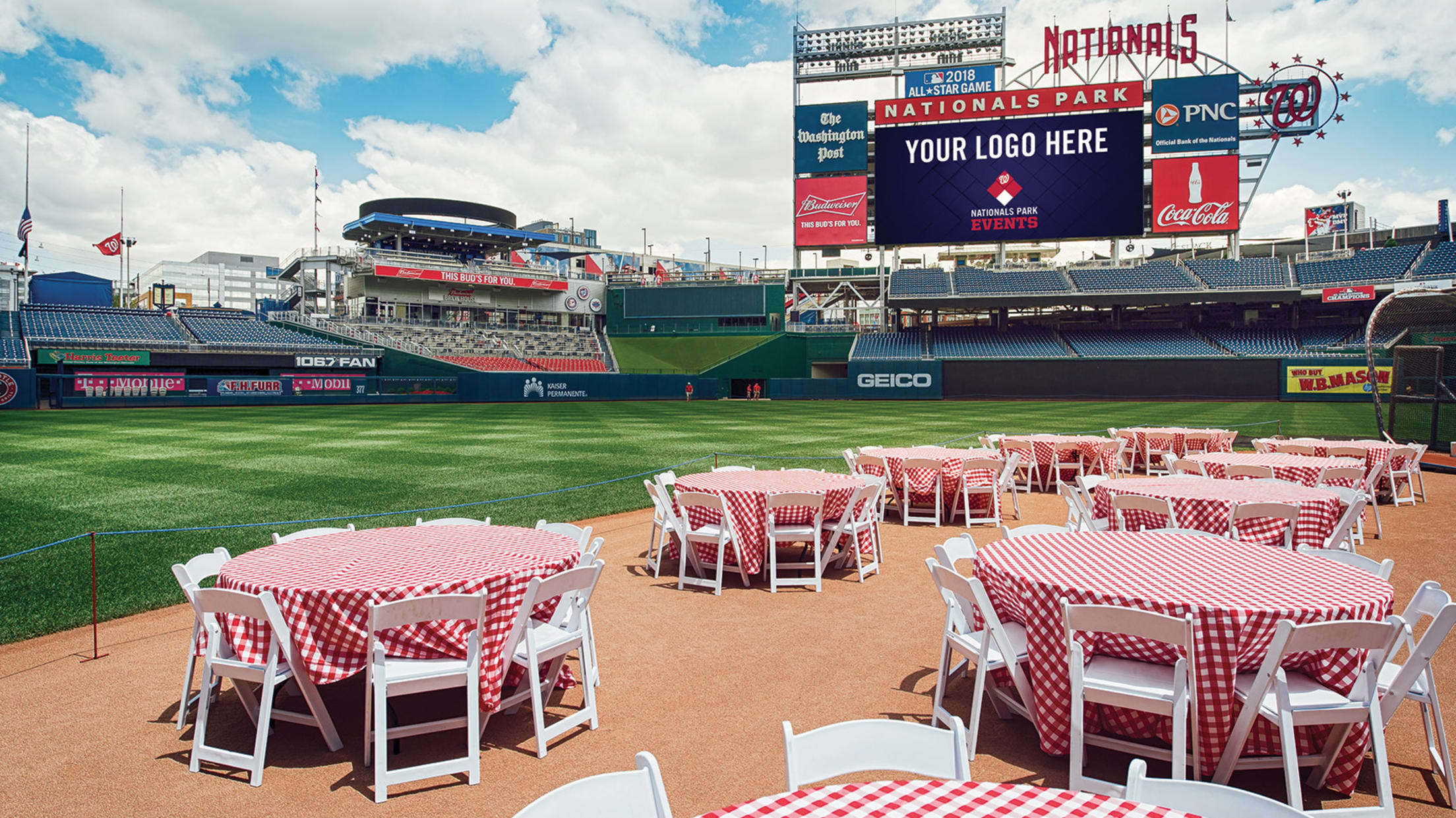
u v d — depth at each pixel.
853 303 65.06
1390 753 4.04
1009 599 4.24
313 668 3.96
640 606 6.73
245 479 13.87
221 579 4.28
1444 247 45.62
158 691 5.04
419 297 57.28
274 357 45.06
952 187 45.59
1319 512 6.92
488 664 4.04
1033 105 45.28
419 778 3.76
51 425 25.78
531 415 32.81
